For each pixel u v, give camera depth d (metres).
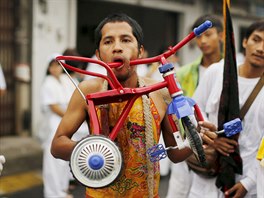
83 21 8.60
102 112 1.89
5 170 5.86
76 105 1.93
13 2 6.88
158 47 9.88
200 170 2.72
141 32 1.92
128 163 1.92
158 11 9.73
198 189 2.81
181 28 9.63
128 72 1.82
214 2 10.02
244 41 2.76
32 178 5.76
